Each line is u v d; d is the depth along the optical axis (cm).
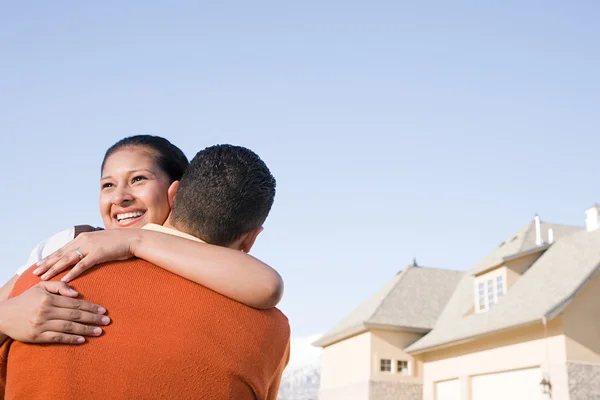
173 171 306
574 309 1972
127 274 194
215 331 191
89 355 181
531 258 2512
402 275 3238
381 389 2778
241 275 197
